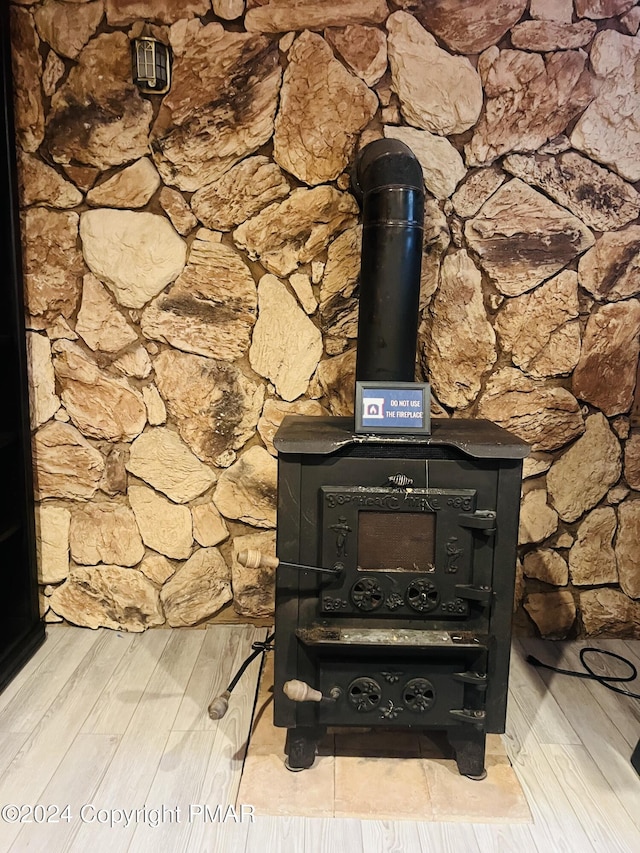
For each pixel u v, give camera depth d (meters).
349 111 1.97
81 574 2.22
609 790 1.57
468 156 2.00
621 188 2.01
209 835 1.41
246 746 1.69
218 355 2.10
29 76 1.95
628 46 1.94
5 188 1.93
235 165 2.00
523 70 1.95
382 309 1.72
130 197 2.02
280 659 1.53
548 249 2.04
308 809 1.47
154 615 2.23
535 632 2.25
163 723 1.77
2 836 1.40
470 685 1.52
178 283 2.06
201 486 2.17
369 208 1.73
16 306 1.99
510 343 2.09
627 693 1.94
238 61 1.94
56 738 1.70
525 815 1.47
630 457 2.16
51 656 2.08
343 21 1.92
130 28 1.93
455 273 2.05
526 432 2.14
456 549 1.48
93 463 2.16
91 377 2.12
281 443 1.45
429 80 1.95
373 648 1.49
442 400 2.12
